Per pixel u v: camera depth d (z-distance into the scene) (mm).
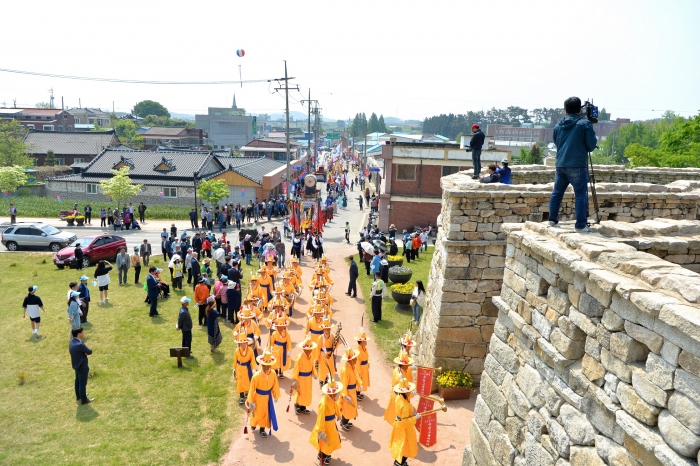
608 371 5277
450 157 39469
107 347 16203
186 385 13984
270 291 21453
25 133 75250
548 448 6227
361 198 53906
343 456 11016
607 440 5230
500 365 7773
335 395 10461
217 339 16094
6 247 30953
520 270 7352
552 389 6258
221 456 10961
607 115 157000
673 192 13016
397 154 39562
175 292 22531
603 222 7242
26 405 12555
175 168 51938
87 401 12797
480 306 13484
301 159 77250
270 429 11805
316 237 30594
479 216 13117
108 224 39906
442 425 12234
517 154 106562
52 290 22234
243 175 49438
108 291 22312
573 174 7062
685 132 38625
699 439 4059
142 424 11953
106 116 136750
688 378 4203
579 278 5773
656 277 4797
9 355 15445
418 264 29141
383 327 19188
